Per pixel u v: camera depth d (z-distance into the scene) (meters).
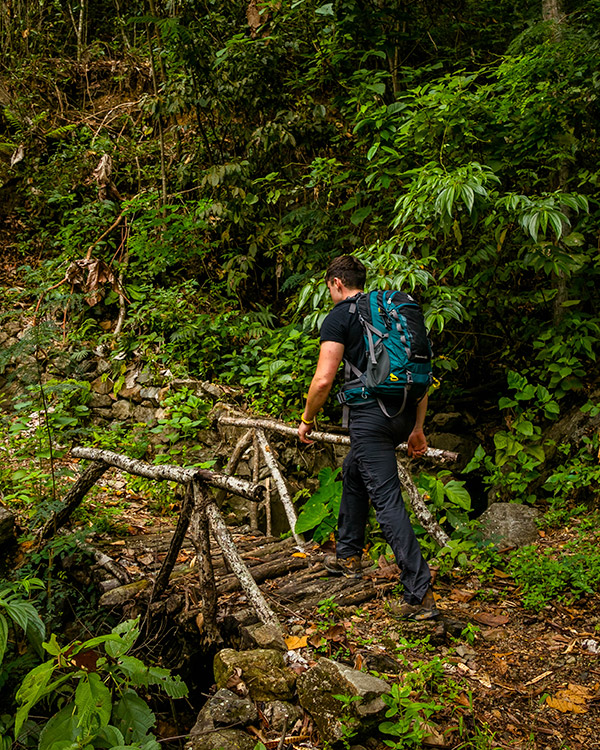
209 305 6.39
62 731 1.73
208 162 6.81
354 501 3.14
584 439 4.48
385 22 5.92
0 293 6.38
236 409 5.31
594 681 2.45
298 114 6.18
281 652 2.57
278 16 6.09
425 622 2.75
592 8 4.78
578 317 4.84
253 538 4.32
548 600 3.03
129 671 1.86
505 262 5.38
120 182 7.35
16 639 3.12
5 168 7.30
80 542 3.37
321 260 6.05
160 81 8.34
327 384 2.78
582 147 4.93
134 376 5.69
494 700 2.34
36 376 3.74
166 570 2.99
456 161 4.59
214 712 2.22
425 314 4.39
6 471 4.50
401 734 2.05
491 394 5.96
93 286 6.02
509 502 4.26
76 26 9.52
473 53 7.00
